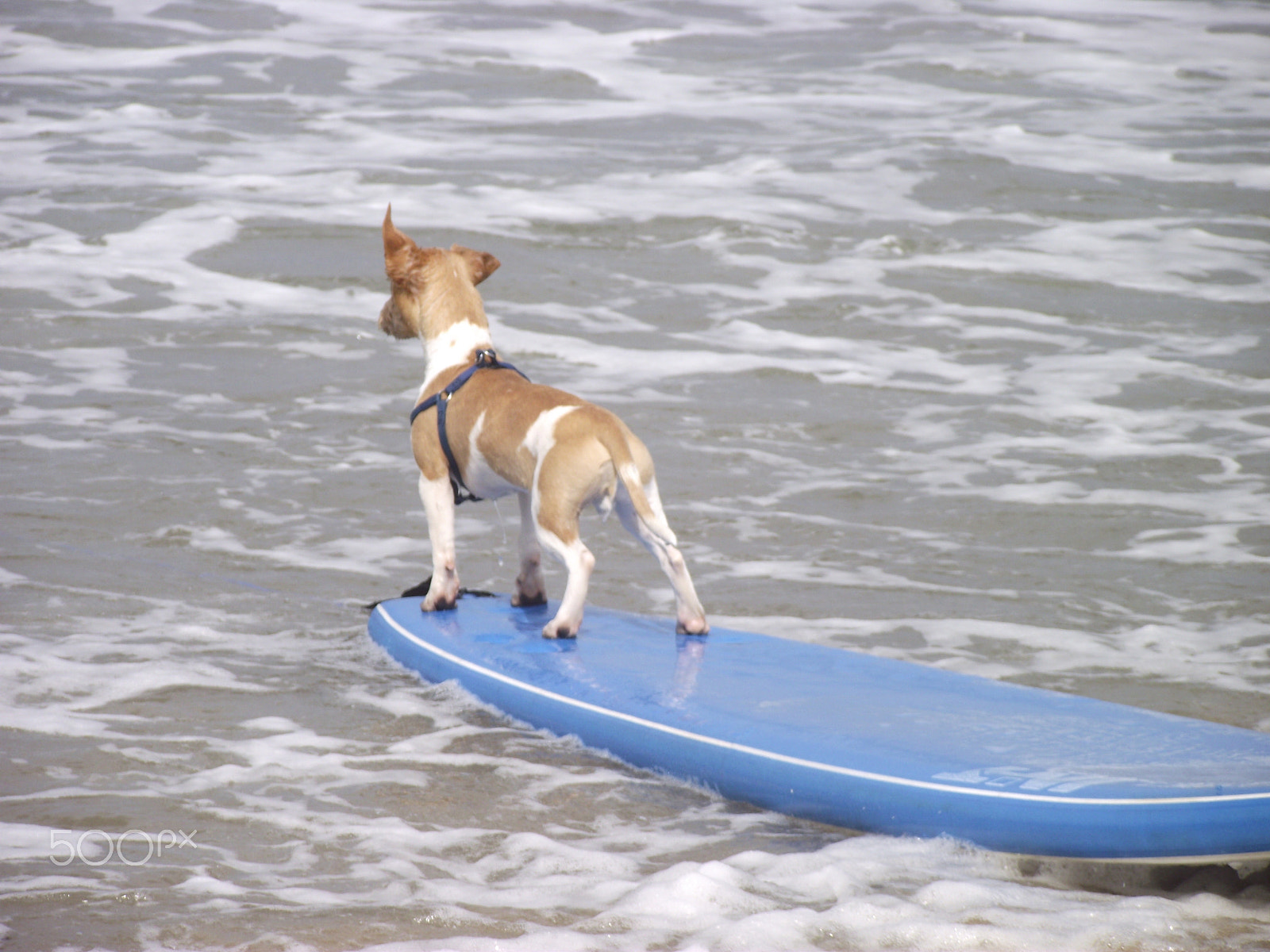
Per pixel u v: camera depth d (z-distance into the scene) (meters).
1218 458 12.78
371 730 7.38
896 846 5.96
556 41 31.59
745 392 14.45
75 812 6.11
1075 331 16.69
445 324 8.58
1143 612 9.51
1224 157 24.36
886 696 7.23
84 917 5.07
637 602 9.63
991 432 13.46
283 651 8.62
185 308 16.48
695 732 6.78
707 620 9.02
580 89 28.28
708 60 30.77
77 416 13.12
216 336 15.59
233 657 8.45
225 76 27.73
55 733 7.06
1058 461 12.71
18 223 19.17
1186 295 17.95
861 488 12.02
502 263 18.38
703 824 6.30
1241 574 10.17
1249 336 16.48
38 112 24.94
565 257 18.72
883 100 28.09
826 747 6.46
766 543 10.77
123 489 11.45
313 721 7.46
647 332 16.20
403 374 14.70
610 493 7.93
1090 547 10.75
